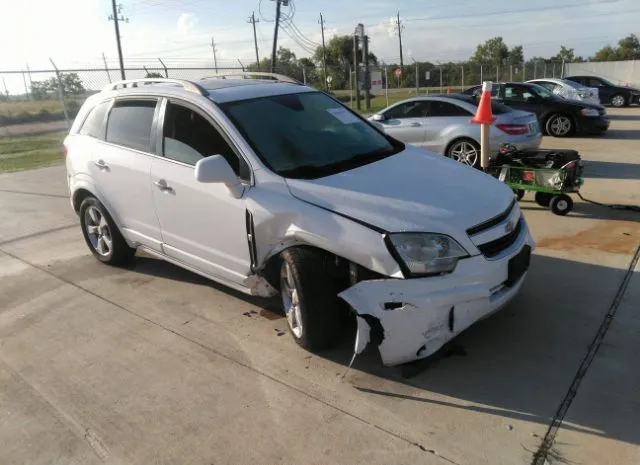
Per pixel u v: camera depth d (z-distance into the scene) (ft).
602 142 39.32
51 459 8.91
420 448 8.63
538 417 9.21
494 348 11.34
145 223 14.78
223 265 12.87
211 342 12.27
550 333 11.80
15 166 39.70
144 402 10.24
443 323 9.89
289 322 11.89
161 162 13.76
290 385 10.50
